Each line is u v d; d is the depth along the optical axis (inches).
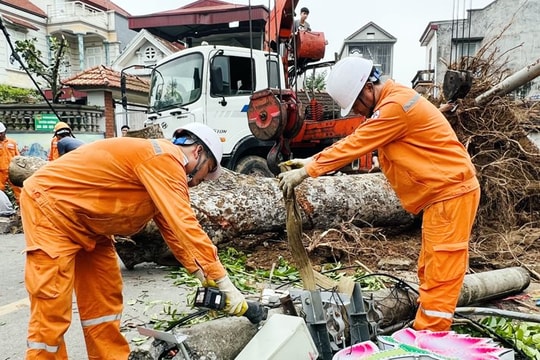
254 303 94.8
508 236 204.1
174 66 300.4
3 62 922.7
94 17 1111.0
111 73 552.1
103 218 91.7
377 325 105.7
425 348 84.8
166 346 88.7
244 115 296.4
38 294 86.0
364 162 301.9
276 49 305.9
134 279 168.1
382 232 218.7
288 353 80.6
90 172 89.7
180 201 87.9
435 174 101.4
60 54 620.1
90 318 102.0
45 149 494.6
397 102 100.3
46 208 88.1
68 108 496.4
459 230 101.1
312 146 313.7
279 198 190.7
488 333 110.2
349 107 108.2
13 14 982.4
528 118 230.2
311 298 94.3
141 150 89.5
